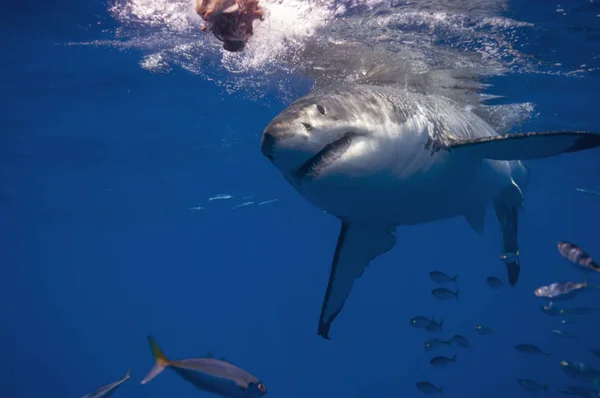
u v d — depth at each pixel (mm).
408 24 7680
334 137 3410
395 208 4145
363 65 9188
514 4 7051
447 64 9164
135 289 79500
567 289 7500
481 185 4984
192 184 22438
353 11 7277
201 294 97125
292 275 84062
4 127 14281
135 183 21281
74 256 44562
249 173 20969
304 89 10758
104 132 15156
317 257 63688
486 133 5488
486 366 60344
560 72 10039
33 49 10055
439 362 9711
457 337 9844
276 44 8484
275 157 3279
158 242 40344
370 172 3611
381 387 52750
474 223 5457
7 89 11953
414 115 3996
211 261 60062
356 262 4918
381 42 8297
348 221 4637
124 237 35969
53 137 15289
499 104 12156
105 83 11766
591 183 26156
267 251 55406
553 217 42312
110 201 24234
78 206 24734
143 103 13078
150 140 16156
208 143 16812
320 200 3758
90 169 18750
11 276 56781
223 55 9594
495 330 9977
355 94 3791
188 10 8031
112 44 9789
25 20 8820
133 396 56562
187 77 11227
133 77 11391
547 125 15109
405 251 60375
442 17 7477
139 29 9031
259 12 5273
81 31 9250
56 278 61469
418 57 8828
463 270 91188
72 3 8227
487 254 67188
